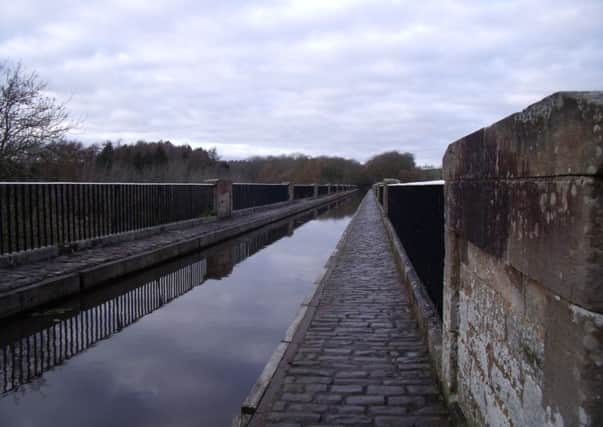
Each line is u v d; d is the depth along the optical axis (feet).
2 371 15.88
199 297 26.25
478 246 7.90
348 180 328.29
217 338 19.13
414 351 14.97
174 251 35.78
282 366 13.79
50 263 26.96
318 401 11.58
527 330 5.64
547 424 5.00
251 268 35.68
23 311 20.81
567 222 4.43
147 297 26.17
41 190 30.50
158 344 18.44
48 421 12.50
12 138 48.03
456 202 9.73
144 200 42.57
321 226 74.08
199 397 13.87
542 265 5.02
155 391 14.30
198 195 56.85
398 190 36.76
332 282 25.58
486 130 7.29
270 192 96.43
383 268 29.91
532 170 5.26
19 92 48.34
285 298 26.09
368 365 13.84
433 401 11.49
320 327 17.52
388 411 11.02
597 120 3.92
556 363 4.75
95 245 33.81
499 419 6.84
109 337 19.26
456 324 10.34
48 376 15.46
